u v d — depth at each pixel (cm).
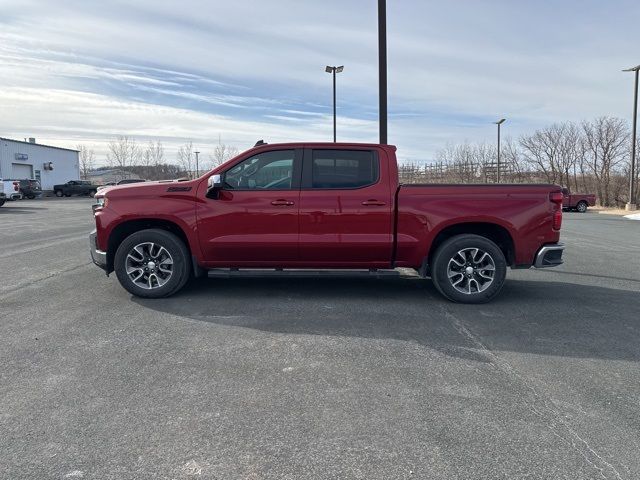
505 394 344
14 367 383
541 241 582
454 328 492
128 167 7212
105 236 593
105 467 256
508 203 577
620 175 3750
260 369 383
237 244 581
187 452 270
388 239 577
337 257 588
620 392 349
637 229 1753
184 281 596
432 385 358
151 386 351
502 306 579
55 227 1551
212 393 341
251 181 589
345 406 324
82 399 331
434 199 576
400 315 535
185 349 425
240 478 248
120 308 553
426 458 266
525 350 431
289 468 256
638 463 264
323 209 575
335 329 484
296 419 307
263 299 597
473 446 278
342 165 587
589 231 1661
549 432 294
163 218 583
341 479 248
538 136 4338
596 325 506
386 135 907
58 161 5619
